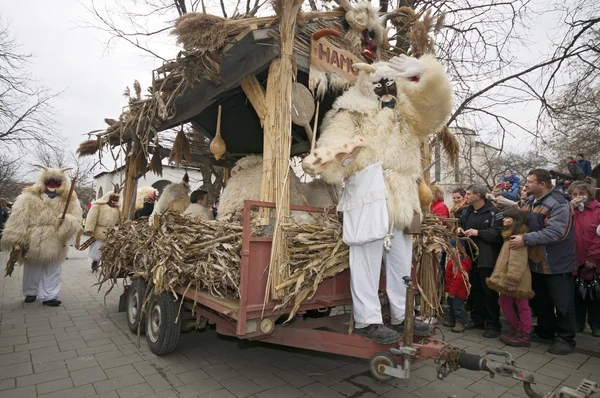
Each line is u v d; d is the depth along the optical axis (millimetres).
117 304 6039
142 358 3701
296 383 3211
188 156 5492
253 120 4980
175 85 3898
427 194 3457
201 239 3188
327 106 4129
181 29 2902
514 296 4188
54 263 5840
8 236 5473
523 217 4262
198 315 3465
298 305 2582
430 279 3479
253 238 2541
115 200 7973
